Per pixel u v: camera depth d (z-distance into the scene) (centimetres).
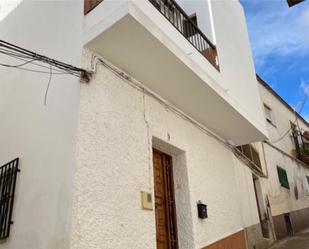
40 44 492
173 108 553
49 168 372
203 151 611
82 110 371
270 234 880
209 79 520
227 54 643
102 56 426
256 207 837
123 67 452
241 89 658
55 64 372
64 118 382
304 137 1492
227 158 709
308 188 1402
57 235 323
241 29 799
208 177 597
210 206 572
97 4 417
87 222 331
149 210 419
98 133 381
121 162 400
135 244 379
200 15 636
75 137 355
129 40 405
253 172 904
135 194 405
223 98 550
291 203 1158
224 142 718
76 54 409
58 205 338
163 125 509
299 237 954
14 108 489
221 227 590
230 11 755
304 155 1400
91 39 396
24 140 436
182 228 508
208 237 535
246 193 788
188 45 500
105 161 377
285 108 1456
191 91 521
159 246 474
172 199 529
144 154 444
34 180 386
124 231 371
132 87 466
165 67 458
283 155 1241
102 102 402
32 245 346
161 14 458
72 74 382
